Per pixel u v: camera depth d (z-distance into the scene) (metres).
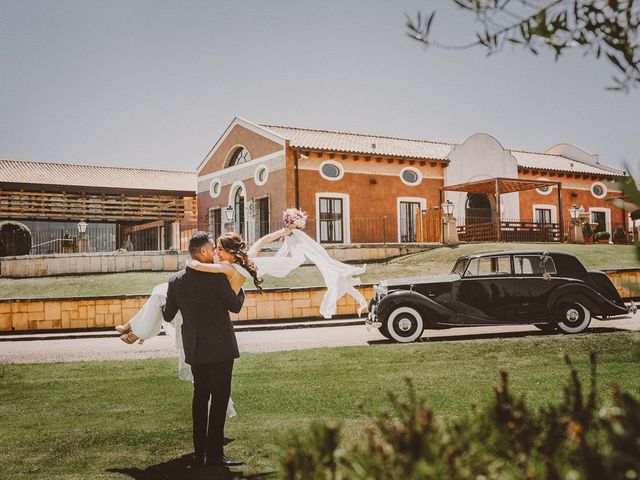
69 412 6.07
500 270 11.13
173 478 3.95
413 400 1.96
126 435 5.08
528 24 2.08
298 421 5.30
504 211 31.45
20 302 16.20
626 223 30.03
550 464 1.55
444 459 1.62
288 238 5.44
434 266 21.12
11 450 4.70
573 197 34.03
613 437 1.38
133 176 34.62
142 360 9.59
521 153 37.25
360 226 27.59
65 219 31.48
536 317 11.02
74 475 4.08
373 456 1.68
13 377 8.38
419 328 11.02
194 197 34.28
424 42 2.20
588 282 11.08
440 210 29.05
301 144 27.05
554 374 7.00
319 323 15.04
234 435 4.92
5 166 31.94
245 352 10.11
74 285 20.92
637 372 6.85
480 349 8.95
